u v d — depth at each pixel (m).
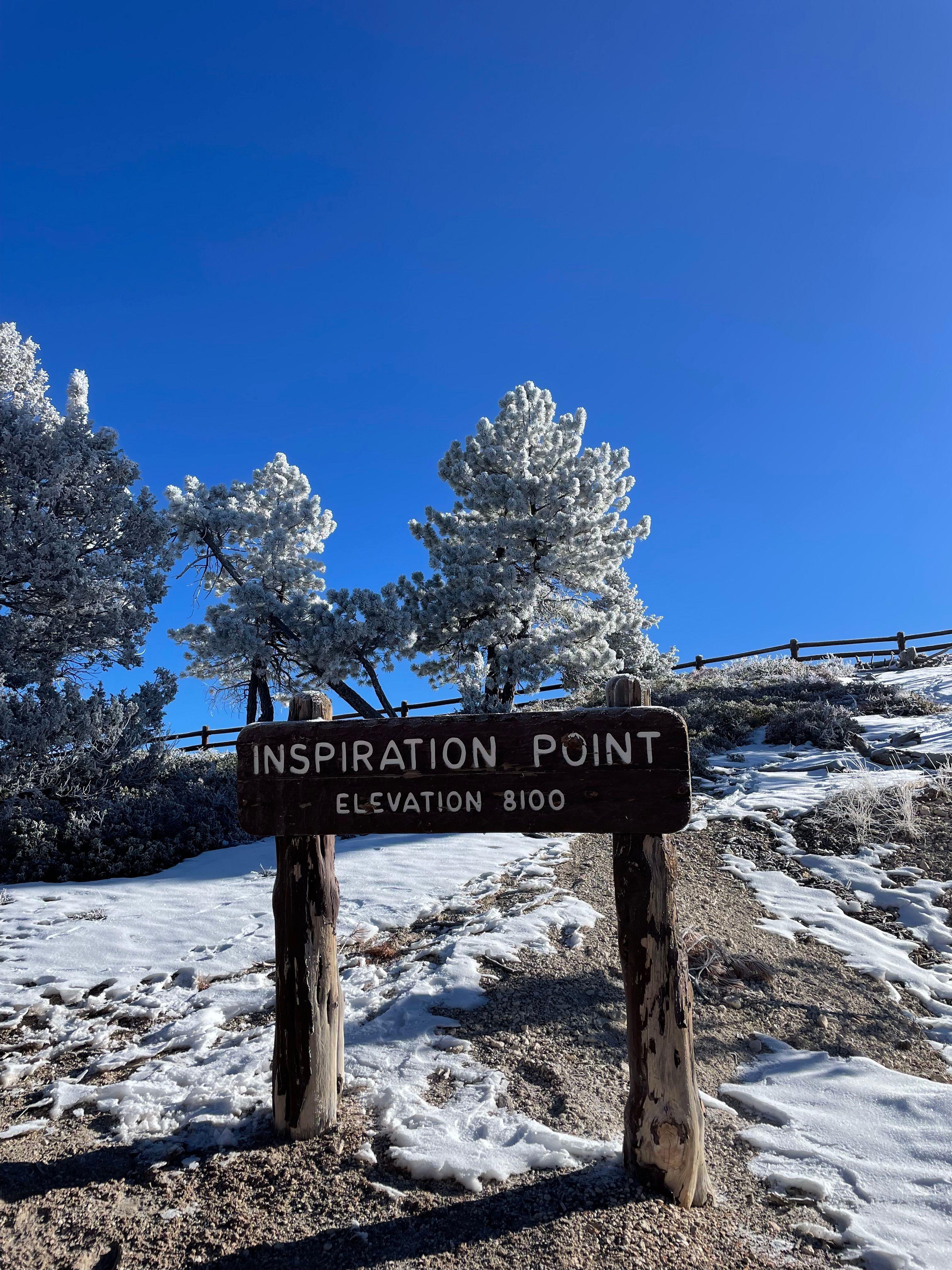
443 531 16.66
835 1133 3.67
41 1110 4.04
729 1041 4.55
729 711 14.16
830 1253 2.90
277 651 15.35
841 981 5.39
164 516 15.33
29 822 9.77
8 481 14.00
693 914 6.37
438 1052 4.31
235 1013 5.13
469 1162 3.29
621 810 3.35
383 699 14.98
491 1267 2.74
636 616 19.19
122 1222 3.05
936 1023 4.88
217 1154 3.50
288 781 3.66
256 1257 2.83
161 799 11.27
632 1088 3.28
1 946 6.60
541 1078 4.04
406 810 3.54
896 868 7.18
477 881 7.59
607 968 5.38
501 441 16.61
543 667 14.86
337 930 6.52
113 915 7.36
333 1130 3.59
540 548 15.82
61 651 14.08
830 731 12.02
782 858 7.68
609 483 16.45
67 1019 5.20
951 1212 3.10
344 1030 4.67
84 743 11.95
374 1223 2.99
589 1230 2.91
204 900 7.80
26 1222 3.06
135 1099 4.05
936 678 16.28
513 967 5.39
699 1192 3.16
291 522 16.34
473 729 3.52
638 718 3.39
